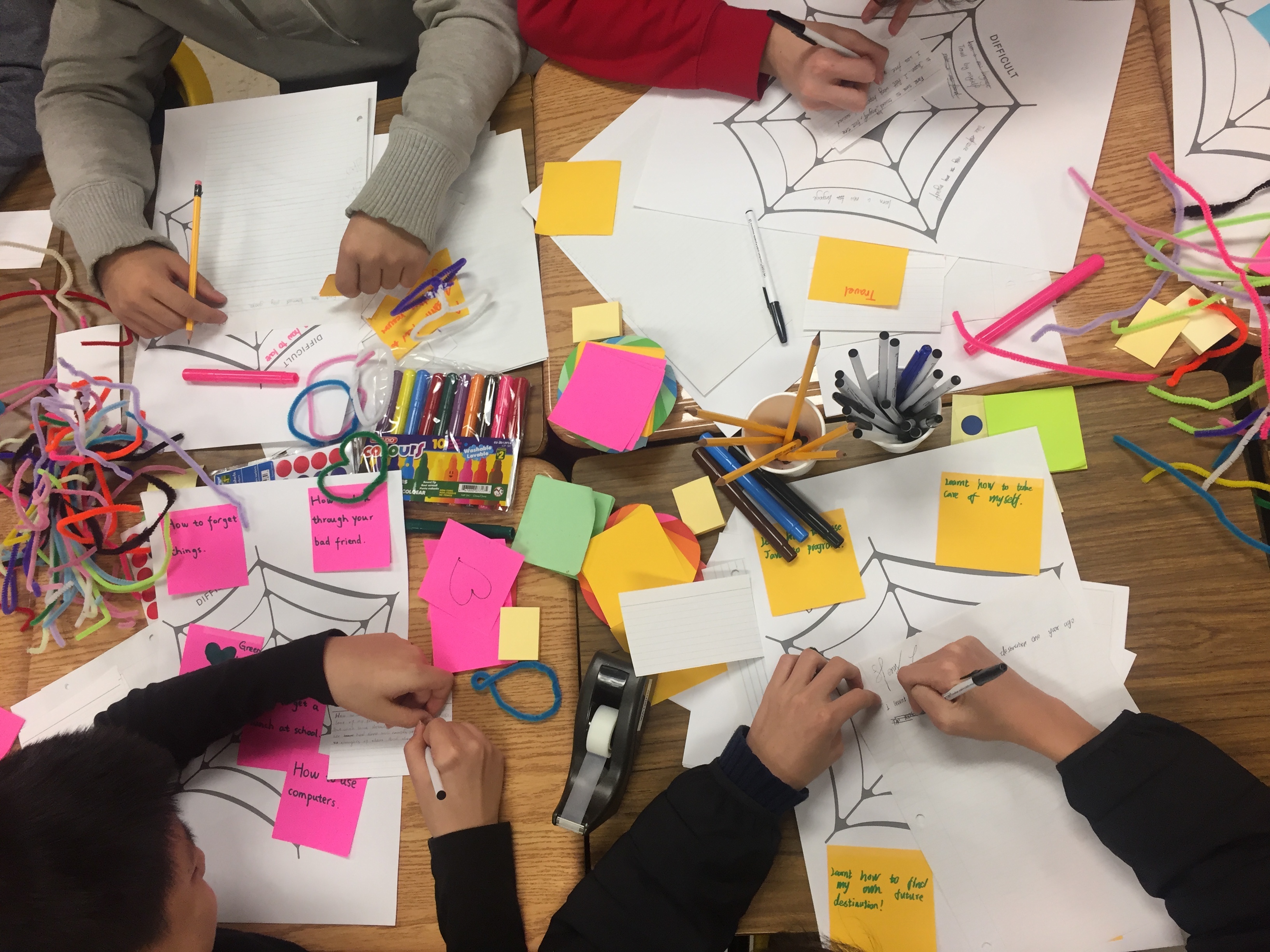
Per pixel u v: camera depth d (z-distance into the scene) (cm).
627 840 65
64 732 72
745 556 71
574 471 74
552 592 72
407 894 69
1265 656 64
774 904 66
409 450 76
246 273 85
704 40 77
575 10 79
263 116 90
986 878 64
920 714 67
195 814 72
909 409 63
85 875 53
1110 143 73
